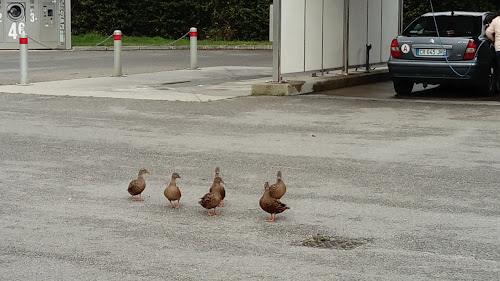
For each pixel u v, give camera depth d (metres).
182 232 7.32
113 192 8.85
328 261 6.50
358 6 21.17
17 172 9.80
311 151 11.23
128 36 42.28
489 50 17.28
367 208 8.19
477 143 11.83
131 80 21.12
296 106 15.90
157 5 42.22
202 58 30.86
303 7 18.67
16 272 6.22
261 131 12.90
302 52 18.80
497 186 9.15
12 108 15.32
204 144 11.73
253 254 6.68
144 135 12.45
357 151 11.23
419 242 7.02
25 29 34.09
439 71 16.94
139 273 6.20
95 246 6.88
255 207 8.25
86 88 18.83
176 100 16.66
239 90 18.67
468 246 6.91
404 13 38.25
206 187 9.11
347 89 19.48
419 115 14.71
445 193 8.82
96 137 12.24
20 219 7.73
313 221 7.70
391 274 6.19
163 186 9.14
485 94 17.72
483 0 38.16
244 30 42.28
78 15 42.00
